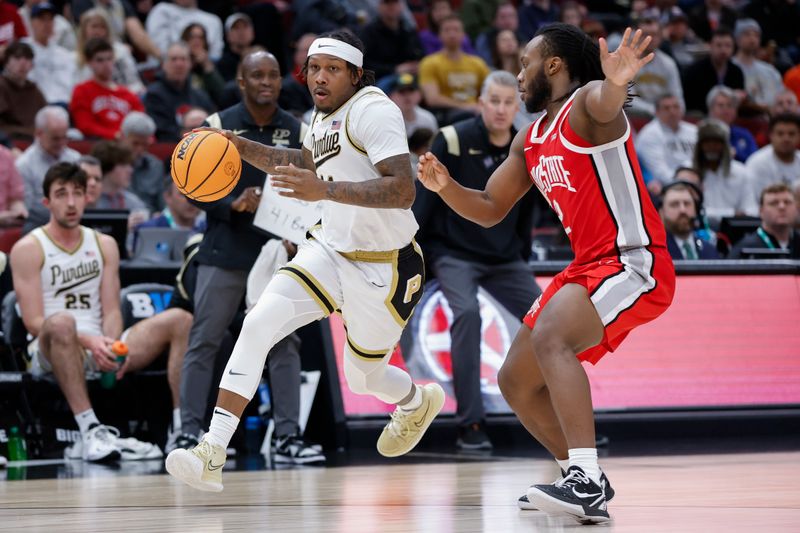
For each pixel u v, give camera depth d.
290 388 13.01
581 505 6.84
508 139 14.39
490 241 14.56
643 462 11.84
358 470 11.53
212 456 8.02
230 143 8.69
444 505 8.09
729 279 16.27
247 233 12.92
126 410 14.37
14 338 14.51
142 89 23.38
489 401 15.04
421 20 30.20
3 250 15.71
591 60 7.80
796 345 16.22
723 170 21.77
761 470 10.66
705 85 27.66
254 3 27.44
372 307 8.80
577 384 7.23
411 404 9.77
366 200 8.08
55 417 13.91
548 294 7.81
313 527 6.78
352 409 14.59
